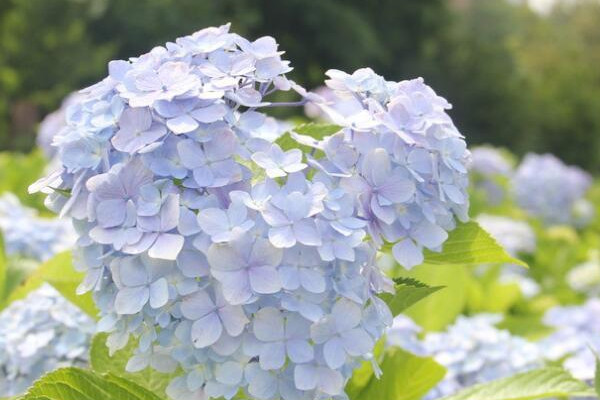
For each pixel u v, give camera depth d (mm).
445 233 816
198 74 811
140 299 773
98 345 938
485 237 850
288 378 781
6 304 1158
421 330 1240
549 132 11078
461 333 1138
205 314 772
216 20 11305
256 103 812
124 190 784
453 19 13508
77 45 9617
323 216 776
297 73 12188
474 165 3578
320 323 772
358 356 800
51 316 1058
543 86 12047
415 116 820
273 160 793
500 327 1527
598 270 2324
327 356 771
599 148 10656
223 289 757
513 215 3359
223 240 757
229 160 788
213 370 789
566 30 18906
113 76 823
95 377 837
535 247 2729
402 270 1371
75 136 801
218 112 788
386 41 12938
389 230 808
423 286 861
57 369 833
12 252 1420
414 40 13156
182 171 781
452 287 1377
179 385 804
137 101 785
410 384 969
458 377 1126
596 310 1406
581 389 916
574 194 3744
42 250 1425
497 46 13125
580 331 1364
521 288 1983
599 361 916
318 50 12398
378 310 803
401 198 801
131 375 922
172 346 789
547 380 928
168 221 768
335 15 12164
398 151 809
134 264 779
